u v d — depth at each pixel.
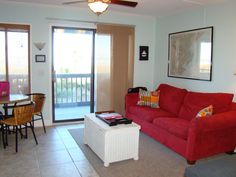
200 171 1.98
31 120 3.67
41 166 3.00
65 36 4.98
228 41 3.77
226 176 1.88
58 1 4.21
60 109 6.05
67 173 2.84
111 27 5.12
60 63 5.03
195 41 4.39
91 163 3.12
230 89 3.76
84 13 4.88
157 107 4.54
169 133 3.55
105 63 5.16
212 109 3.35
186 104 4.00
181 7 4.40
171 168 3.03
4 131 3.94
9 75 4.63
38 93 4.55
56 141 3.93
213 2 3.90
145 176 2.81
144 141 4.02
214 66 4.02
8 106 3.82
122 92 5.37
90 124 3.51
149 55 5.66
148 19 5.52
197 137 3.00
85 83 6.18
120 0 3.01
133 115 4.61
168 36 5.16
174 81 5.00
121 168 3.00
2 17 4.33
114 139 3.04
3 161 3.12
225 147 3.32
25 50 4.65
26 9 4.46
